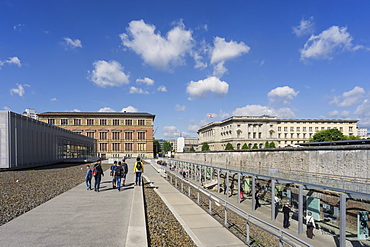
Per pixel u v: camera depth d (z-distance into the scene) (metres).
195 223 10.30
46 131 41.16
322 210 14.14
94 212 9.97
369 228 12.09
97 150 97.31
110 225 8.23
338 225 13.16
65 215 9.48
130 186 17.86
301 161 21.62
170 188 19.67
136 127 100.31
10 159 29.66
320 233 13.18
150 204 13.45
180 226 9.88
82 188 16.53
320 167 19.31
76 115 96.75
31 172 26.88
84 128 97.06
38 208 10.62
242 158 34.12
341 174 17.36
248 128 103.81
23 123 33.09
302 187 13.19
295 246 6.09
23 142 33.00
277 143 103.62
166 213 11.84
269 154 26.91
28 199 12.22
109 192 14.96
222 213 14.19
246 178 23.78
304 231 13.34
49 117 95.06
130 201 12.20
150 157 99.81
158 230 8.99
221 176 30.48
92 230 7.72
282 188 18.23
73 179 21.45
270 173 19.52
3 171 27.52
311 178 16.09
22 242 6.65
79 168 35.44
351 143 21.98
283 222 13.91
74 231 7.61
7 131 29.34
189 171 39.75
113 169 17.08
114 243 6.66
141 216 9.12
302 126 110.19
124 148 99.12
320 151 19.38
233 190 24.67
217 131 119.94
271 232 6.96
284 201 17.88
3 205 10.69
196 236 8.70
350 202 13.02
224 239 8.48
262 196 20.86
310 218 12.43
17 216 9.30
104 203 11.71
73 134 57.75
